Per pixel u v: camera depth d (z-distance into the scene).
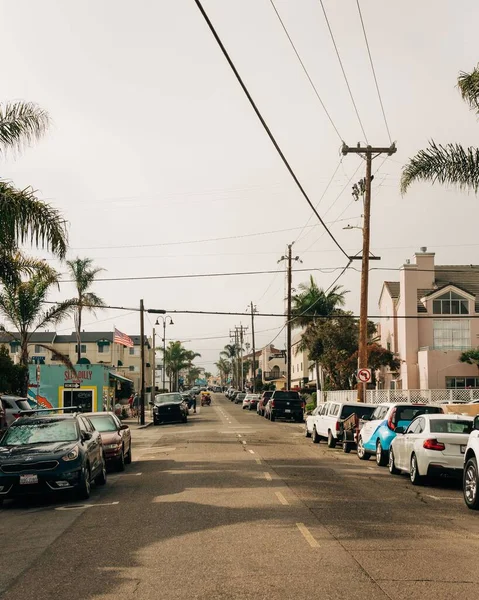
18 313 33.91
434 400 40.75
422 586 7.20
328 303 61.19
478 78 18.80
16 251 22.17
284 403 48.34
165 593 7.02
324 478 16.91
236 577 7.57
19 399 23.36
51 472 13.87
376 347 50.97
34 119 19.81
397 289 55.53
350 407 25.97
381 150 29.69
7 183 18.69
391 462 18.31
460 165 20.30
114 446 19.44
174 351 120.69
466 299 51.53
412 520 11.30
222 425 44.12
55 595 7.12
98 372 47.56
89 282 51.19
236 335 153.75
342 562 8.25
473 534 10.20
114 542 9.69
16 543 10.04
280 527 10.46
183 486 15.55
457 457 15.53
